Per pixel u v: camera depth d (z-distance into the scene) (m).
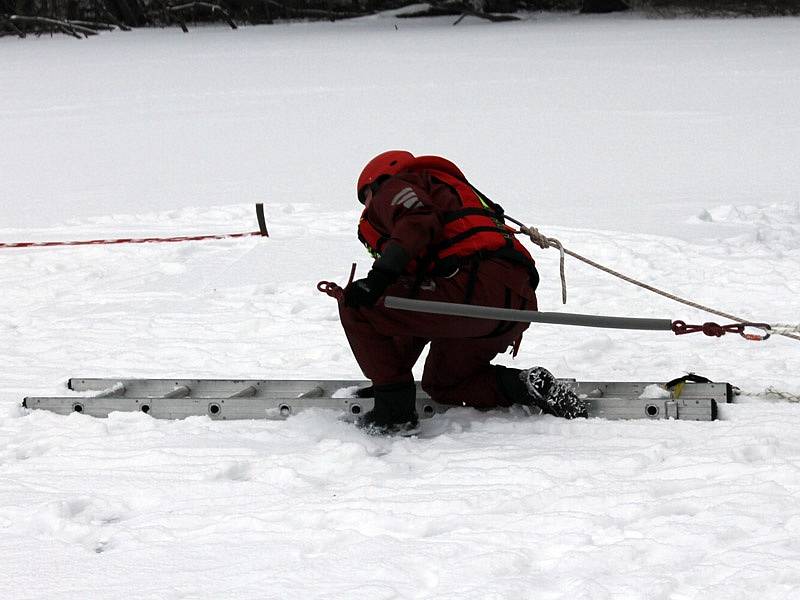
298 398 9.66
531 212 20.56
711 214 19.66
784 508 6.78
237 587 6.20
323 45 64.62
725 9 78.44
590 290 14.29
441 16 86.06
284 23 85.50
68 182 26.77
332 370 11.57
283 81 47.69
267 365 11.87
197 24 85.25
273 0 86.62
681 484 7.34
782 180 23.27
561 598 5.80
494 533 6.65
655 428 8.66
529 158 27.23
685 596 5.77
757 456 7.93
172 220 21.16
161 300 15.07
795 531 6.42
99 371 11.82
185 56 60.53
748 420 8.84
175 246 18.30
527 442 8.53
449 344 9.04
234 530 7.03
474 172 25.59
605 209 20.69
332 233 19.06
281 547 6.68
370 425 8.91
